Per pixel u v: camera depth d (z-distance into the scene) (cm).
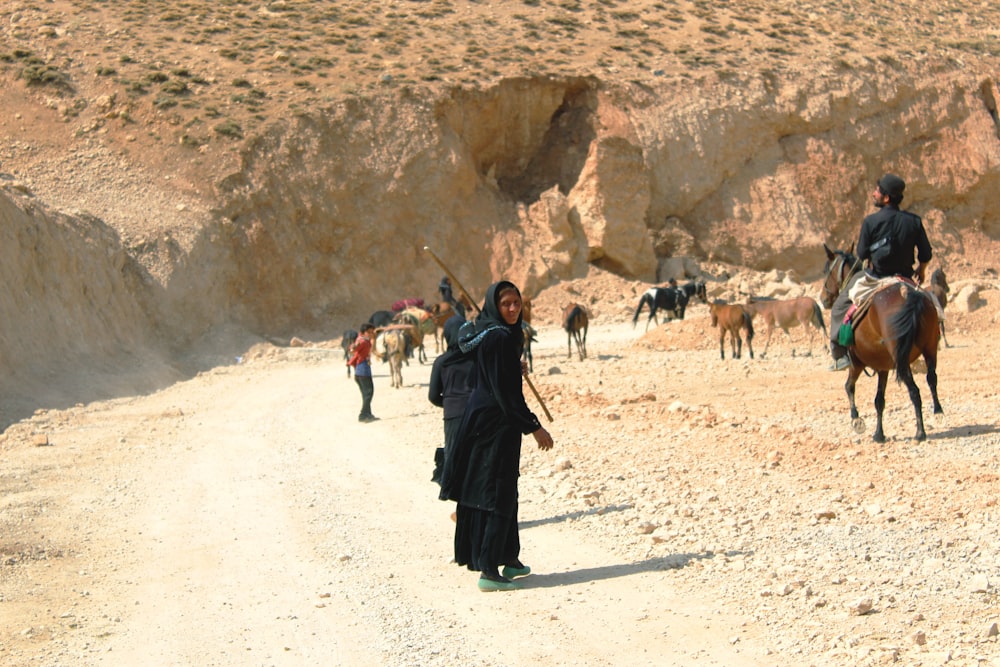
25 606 879
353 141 4644
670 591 839
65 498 1320
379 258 4578
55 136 4244
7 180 3772
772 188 5719
